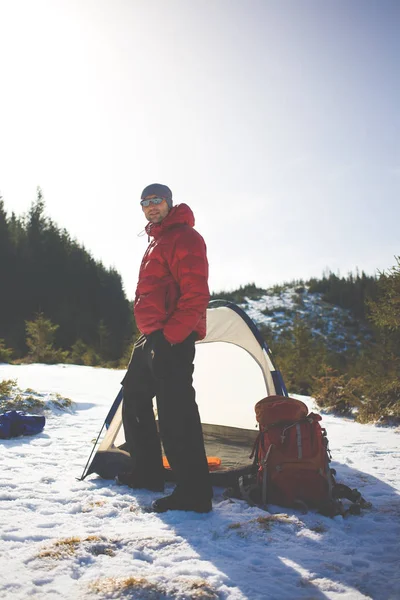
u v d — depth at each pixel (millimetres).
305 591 1974
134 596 1874
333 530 2664
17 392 7293
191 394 3000
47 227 55781
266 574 2121
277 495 3068
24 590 1912
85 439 5250
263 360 4781
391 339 10469
